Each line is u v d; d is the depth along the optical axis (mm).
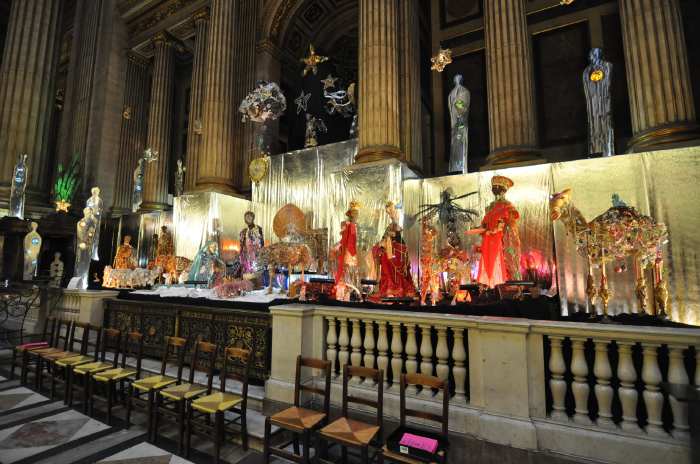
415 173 9859
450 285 6281
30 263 11656
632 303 6465
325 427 3363
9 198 13625
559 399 3277
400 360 4074
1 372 6746
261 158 12047
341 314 4449
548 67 11227
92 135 16859
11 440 4172
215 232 8859
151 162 16172
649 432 2920
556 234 7250
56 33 15875
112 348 7219
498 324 3439
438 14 13250
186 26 17125
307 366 4387
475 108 12258
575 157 10531
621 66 10188
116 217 16062
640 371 3264
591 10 10789
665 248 6254
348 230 6512
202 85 15125
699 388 2320
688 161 6328
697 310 5934
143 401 4730
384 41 9375
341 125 18094
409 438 3148
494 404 3406
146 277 10039
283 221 9523
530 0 11609
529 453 3164
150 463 3727
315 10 15898
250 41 14633
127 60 18156
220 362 5641
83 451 3955
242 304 5840
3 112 14219
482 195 8242
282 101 11680
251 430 4164
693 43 9312
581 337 3213
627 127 9922
